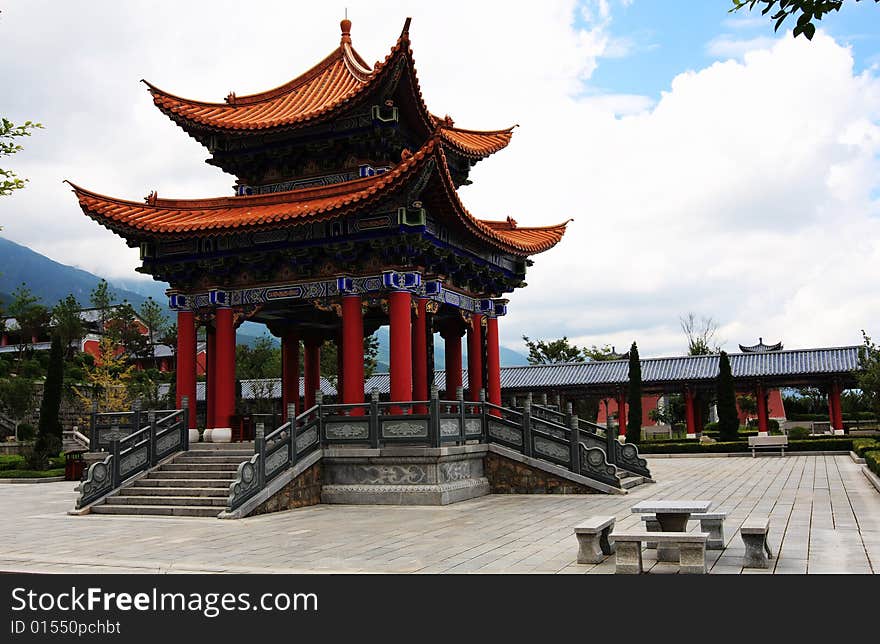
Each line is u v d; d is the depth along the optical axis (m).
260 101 34.78
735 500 24.12
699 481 32.12
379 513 22.72
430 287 29.06
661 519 14.77
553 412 36.03
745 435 64.62
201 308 30.06
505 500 25.67
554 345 101.56
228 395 29.17
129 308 98.56
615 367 69.12
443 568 13.81
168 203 30.80
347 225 27.17
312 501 25.20
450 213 27.50
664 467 43.66
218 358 29.30
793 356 63.12
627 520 19.94
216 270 29.55
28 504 29.06
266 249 28.42
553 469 27.20
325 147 30.36
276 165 31.80
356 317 27.88
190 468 26.19
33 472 44.84
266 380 67.50
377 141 29.88
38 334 95.56
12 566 15.23
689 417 64.56
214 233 27.27
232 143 31.67
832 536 16.33
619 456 31.81
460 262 30.81
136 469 25.89
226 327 29.45
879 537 16.14
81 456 46.62
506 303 35.66
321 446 25.95
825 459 47.22
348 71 35.19
